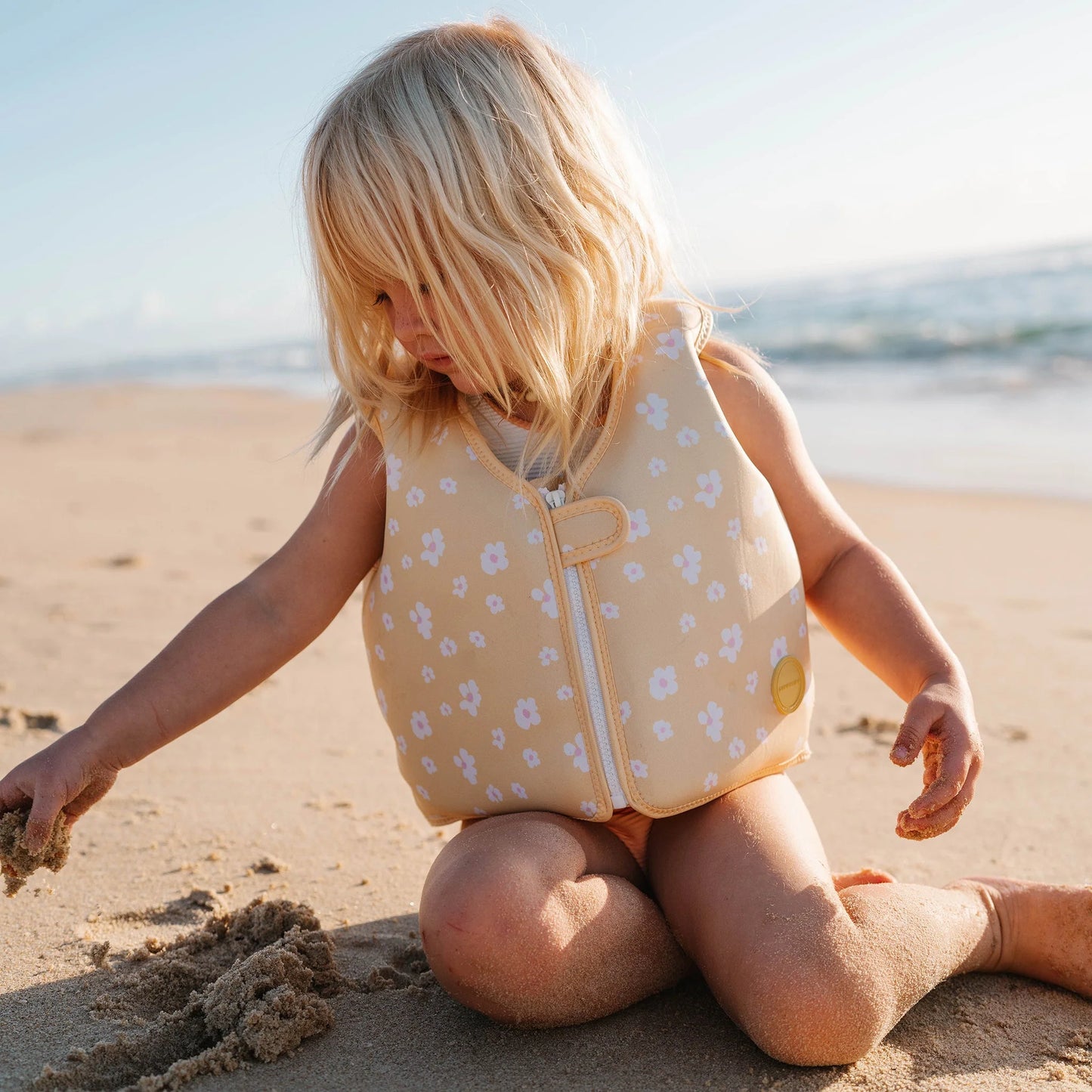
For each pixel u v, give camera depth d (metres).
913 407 10.38
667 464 1.67
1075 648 3.54
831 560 1.83
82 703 3.14
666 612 1.63
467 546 1.67
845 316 21.56
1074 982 1.65
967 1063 1.47
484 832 1.60
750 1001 1.44
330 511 1.84
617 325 1.71
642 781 1.61
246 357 40.84
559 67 1.78
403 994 1.68
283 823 2.35
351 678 3.43
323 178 1.72
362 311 1.78
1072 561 4.88
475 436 1.72
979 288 22.91
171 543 5.69
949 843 2.20
